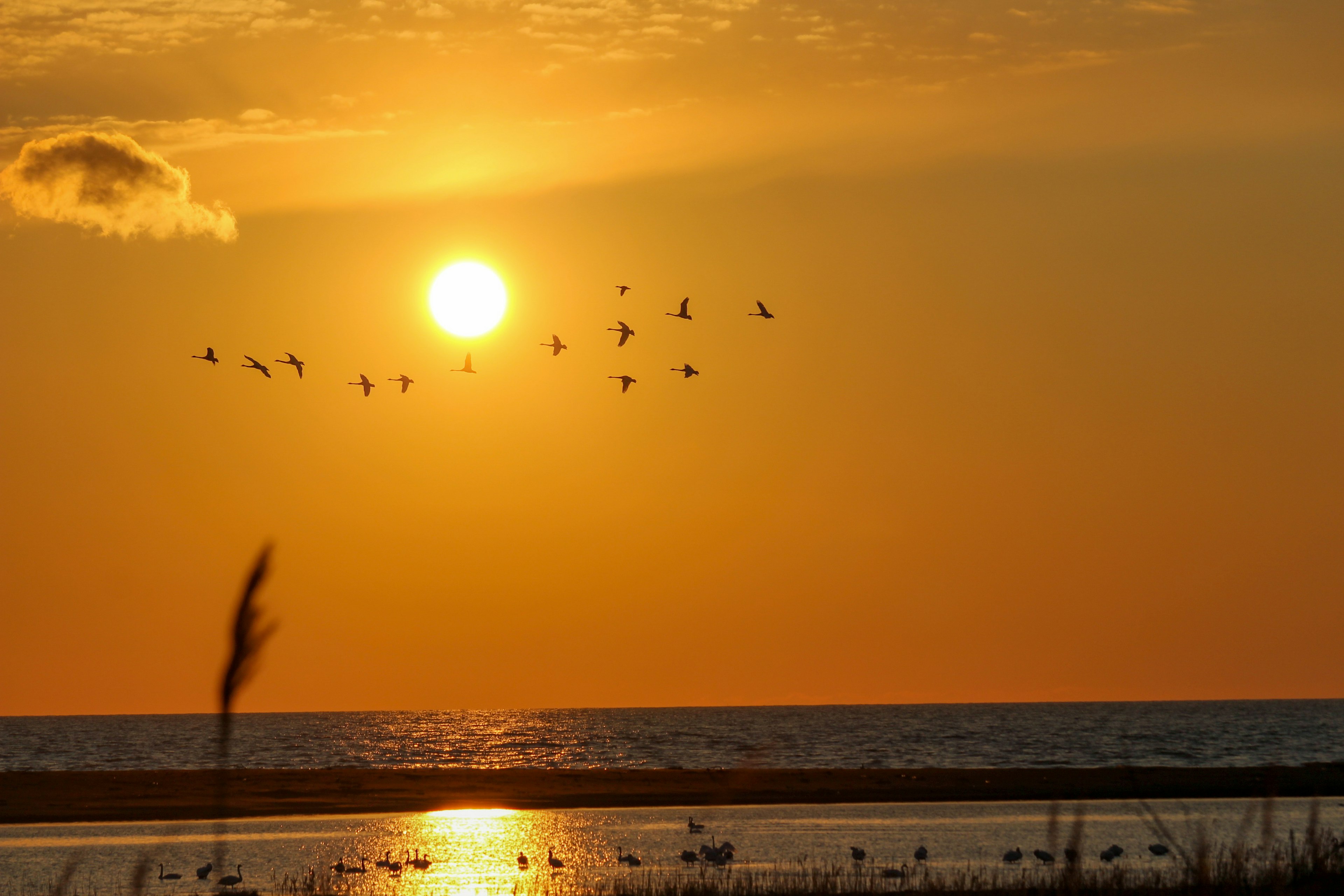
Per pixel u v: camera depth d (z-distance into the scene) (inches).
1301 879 1256.8
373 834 2704.2
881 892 1843.0
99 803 3152.1
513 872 2139.5
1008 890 1780.3
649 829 2780.5
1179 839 2485.2
